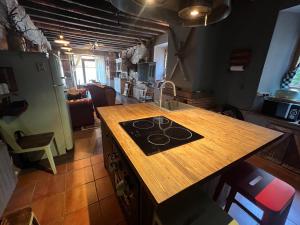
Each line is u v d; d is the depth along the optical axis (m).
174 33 3.19
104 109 1.79
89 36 5.07
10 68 1.67
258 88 2.31
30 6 2.76
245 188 0.99
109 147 1.52
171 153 0.87
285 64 2.32
